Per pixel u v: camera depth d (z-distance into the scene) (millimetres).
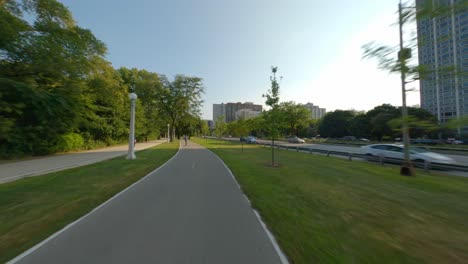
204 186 8156
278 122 13914
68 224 4660
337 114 77000
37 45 17047
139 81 52031
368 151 15945
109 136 32500
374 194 6910
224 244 3783
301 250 3557
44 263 3223
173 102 49875
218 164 14070
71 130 22250
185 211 5461
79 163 14109
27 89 15953
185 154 20906
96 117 27594
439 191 7297
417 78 2859
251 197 6594
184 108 50719
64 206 5809
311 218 4941
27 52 17078
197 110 51688
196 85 51000
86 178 9484
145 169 11898
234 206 5844
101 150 24922
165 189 7711
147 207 5773
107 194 7008
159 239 3965
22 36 16656
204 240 3926
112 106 32219
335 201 6168
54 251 3553
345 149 29406
